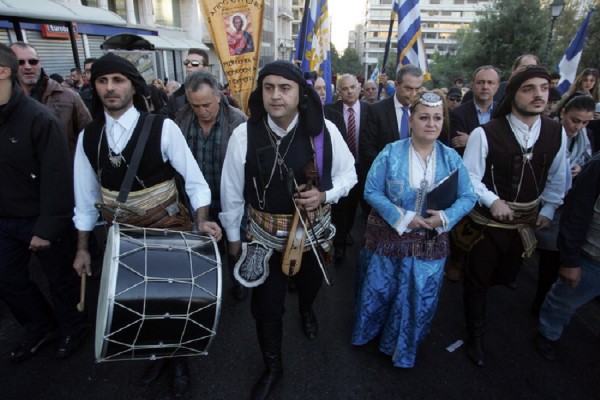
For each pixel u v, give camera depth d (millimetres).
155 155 2068
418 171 2277
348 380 2414
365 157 3807
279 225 2115
